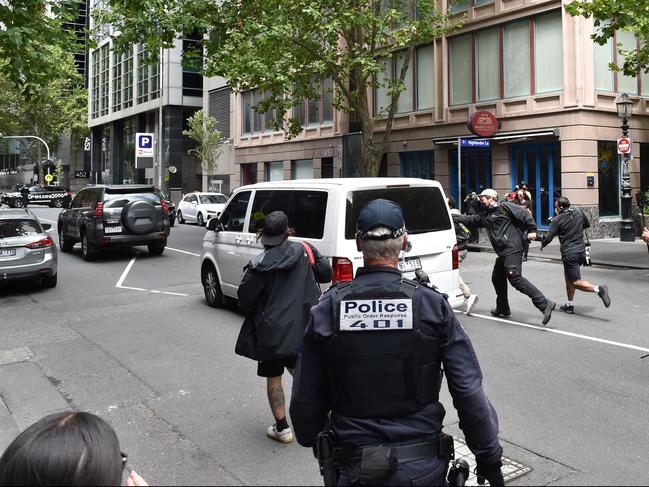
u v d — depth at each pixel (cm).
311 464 411
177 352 700
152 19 1800
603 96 2000
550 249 1689
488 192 823
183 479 390
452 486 238
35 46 1139
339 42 2662
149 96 4991
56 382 598
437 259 755
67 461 134
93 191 1592
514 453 416
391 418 228
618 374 590
